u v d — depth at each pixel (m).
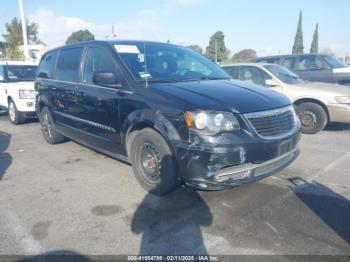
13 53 25.73
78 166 4.75
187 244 2.66
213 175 2.94
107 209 3.32
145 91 3.51
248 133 3.01
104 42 4.33
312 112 6.43
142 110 3.43
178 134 3.08
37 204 3.49
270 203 3.34
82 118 4.61
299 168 4.39
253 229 2.85
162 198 3.53
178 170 3.20
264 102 3.30
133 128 3.65
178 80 3.90
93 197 3.63
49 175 4.40
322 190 3.65
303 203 3.33
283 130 3.34
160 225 2.97
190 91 3.37
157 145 3.33
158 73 3.97
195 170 2.99
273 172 3.32
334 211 3.15
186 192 3.66
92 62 4.45
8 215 3.25
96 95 4.16
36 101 6.20
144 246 2.65
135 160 3.72
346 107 6.07
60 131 5.55
